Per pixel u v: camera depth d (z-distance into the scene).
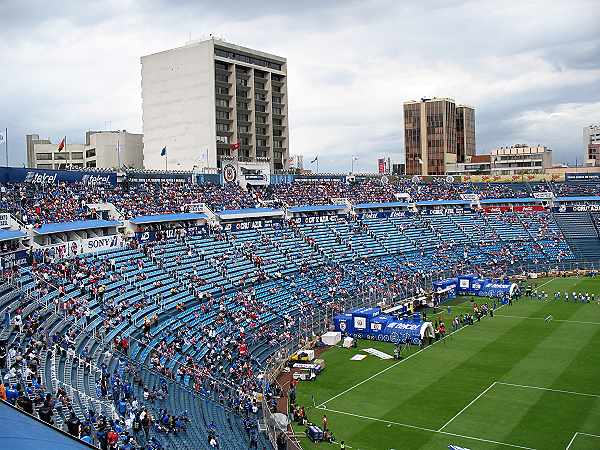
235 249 110.81
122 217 101.06
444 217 160.62
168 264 95.06
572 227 159.25
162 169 175.12
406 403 63.72
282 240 122.50
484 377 70.94
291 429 57.94
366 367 76.56
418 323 86.94
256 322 87.75
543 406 61.34
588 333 88.75
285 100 190.88
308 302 101.75
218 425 54.62
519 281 131.00
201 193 126.12
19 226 79.75
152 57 175.25
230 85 173.62
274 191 145.12
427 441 54.31
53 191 98.06
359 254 130.00
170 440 46.47
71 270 76.56
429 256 138.88
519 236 155.75
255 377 69.88
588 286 124.12
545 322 96.25
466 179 190.25
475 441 53.88
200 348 73.81
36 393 39.66
